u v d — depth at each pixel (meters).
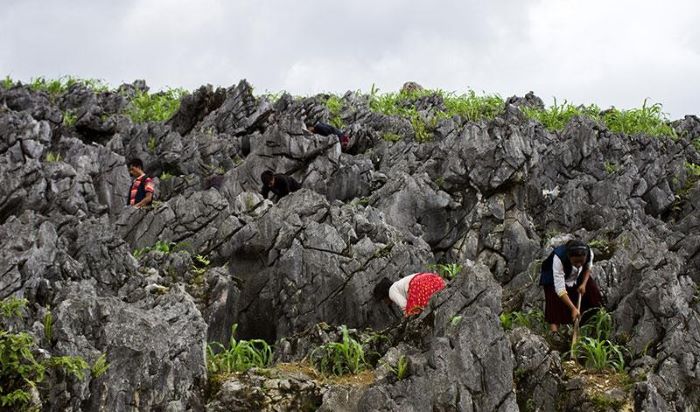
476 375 7.70
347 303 10.25
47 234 8.96
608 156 16.81
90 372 7.23
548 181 15.47
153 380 7.41
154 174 16.78
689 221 14.24
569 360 9.06
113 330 7.50
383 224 11.66
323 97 22.45
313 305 10.29
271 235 11.06
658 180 15.65
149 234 12.01
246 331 10.32
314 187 14.91
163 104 22.02
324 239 10.56
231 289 10.26
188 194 13.27
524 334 8.74
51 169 12.49
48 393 7.05
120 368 7.32
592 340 8.94
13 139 14.27
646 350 9.07
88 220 10.20
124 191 15.12
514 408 7.64
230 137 17.72
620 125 19.62
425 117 19.53
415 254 10.66
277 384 8.02
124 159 15.38
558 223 13.84
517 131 13.50
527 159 13.36
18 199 11.87
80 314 7.70
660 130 19.53
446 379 7.66
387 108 21.23
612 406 8.16
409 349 8.51
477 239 12.91
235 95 18.69
